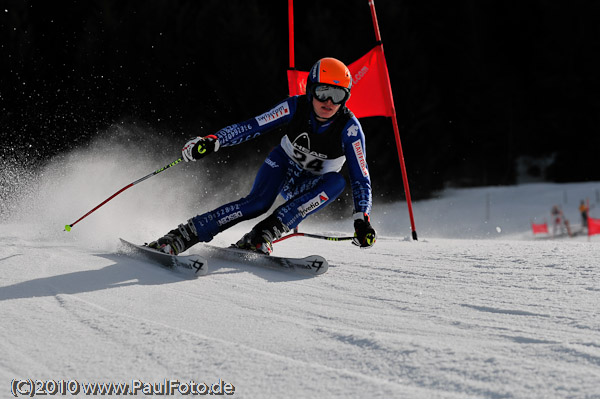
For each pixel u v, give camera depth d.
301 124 3.93
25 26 20.36
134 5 22.08
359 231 3.63
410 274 3.33
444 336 2.08
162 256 3.56
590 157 32.69
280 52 24.78
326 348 1.97
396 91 25.45
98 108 19.69
